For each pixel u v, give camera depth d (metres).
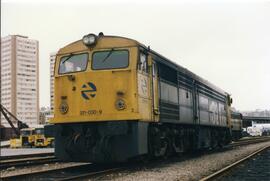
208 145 22.61
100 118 12.33
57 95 13.15
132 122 12.20
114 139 12.23
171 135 16.09
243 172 11.82
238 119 38.00
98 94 12.57
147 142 12.93
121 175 10.97
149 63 13.66
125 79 12.46
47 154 23.05
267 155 19.14
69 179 9.78
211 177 9.88
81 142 12.52
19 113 151.62
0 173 12.74
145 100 13.02
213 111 24.12
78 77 12.91
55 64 13.52
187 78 18.86
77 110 12.73
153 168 12.76
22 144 44.81
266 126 108.06
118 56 12.77
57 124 12.98
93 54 13.00
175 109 16.33
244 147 28.45
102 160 12.30
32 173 11.59
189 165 13.85
